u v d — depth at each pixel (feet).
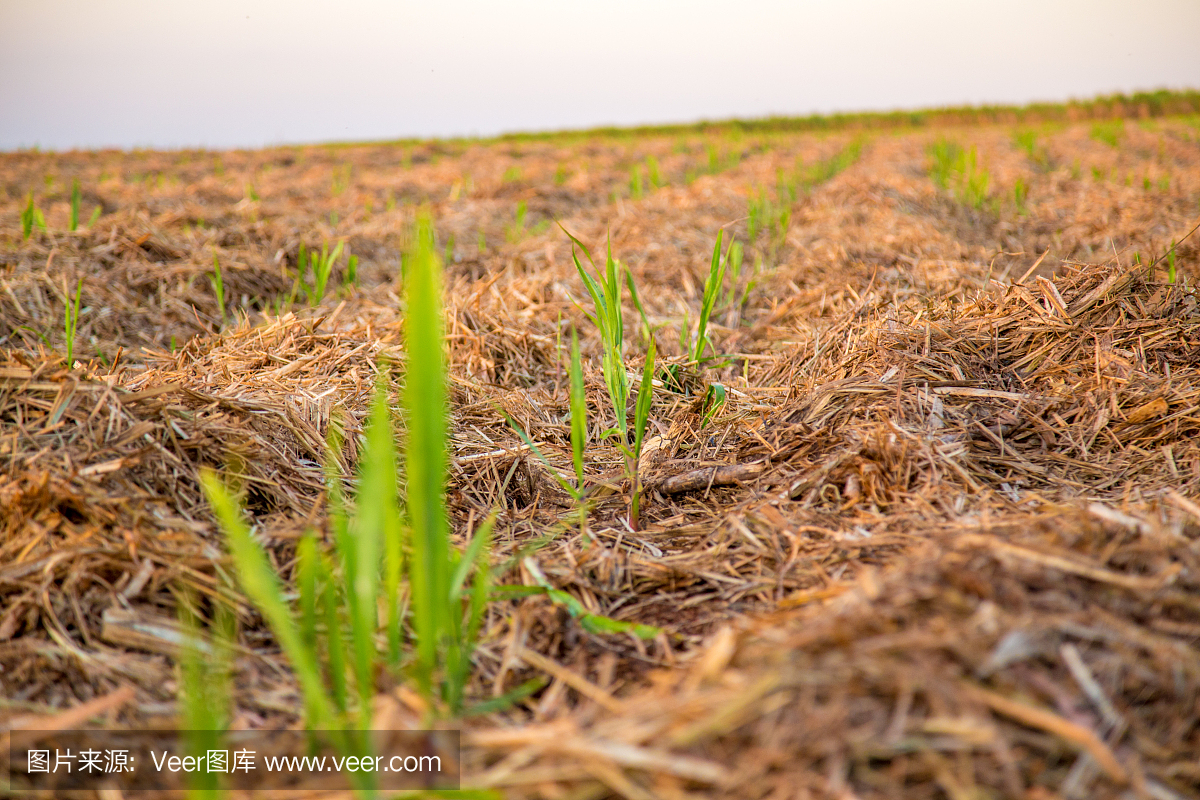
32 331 10.80
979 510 5.53
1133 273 8.30
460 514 6.56
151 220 16.90
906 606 3.64
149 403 6.08
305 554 3.63
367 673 3.50
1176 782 3.18
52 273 12.44
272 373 8.11
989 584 3.70
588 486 7.06
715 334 11.73
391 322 10.36
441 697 4.07
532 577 5.21
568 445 8.00
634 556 5.72
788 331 11.10
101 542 4.89
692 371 9.37
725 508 6.48
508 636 4.74
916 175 29.58
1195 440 6.17
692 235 18.07
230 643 4.44
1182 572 3.91
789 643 3.49
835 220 18.04
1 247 13.41
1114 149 36.91
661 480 6.97
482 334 10.26
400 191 30.25
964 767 3.05
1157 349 7.46
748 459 7.10
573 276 14.02
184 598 4.65
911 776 3.05
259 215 21.45
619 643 4.67
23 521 5.01
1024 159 33.78
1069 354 7.65
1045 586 3.76
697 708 3.31
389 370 8.61
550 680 4.34
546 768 3.25
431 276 3.29
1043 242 17.31
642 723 3.34
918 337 8.05
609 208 23.70
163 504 5.36
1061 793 3.06
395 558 3.88
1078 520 4.55
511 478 7.14
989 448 6.52
